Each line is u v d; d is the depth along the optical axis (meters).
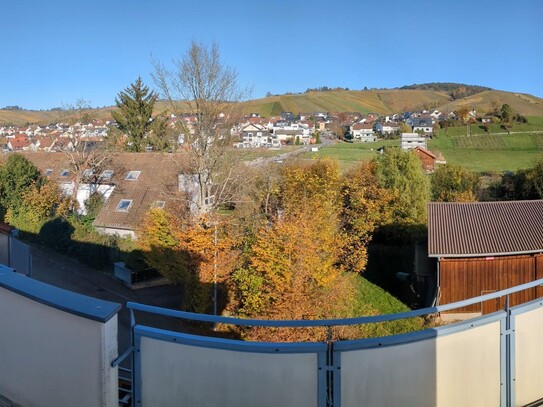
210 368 3.00
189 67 25.97
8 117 126.62
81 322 3.01
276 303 13.66
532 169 32.69
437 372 3.12
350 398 2.96
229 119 23.23
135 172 30.25
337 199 24.25
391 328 13.50
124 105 43.91
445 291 18.16
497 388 3.29
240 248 17.11
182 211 22.67
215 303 15.91
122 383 3.44
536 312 3.46
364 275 22.81
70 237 24.30
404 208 27.02
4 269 3.69
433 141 74.44
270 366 2.94
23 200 27.48
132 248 20.94
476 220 19.69
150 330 3.10
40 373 3.21
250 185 24.20
